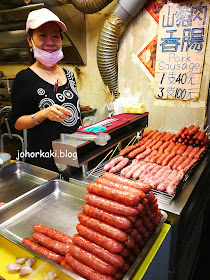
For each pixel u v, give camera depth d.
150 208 1.29
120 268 1.14
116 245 1.07
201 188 2.40
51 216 1.69
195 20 2.92
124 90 3.68
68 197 1.91
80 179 2.04
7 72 5.55
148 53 3.34
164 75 3.29
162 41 3.18
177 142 2.85
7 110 3.31
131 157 2.45
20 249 1.35
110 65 3.45
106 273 1.07
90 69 4.12
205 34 2.91
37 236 1.40
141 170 2.12
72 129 2.46
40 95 2.26
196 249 2.64
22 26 4.43
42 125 2.30
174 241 1.68
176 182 1.88
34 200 1.81
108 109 3.79
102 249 1.11
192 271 2.57
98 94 4.19
